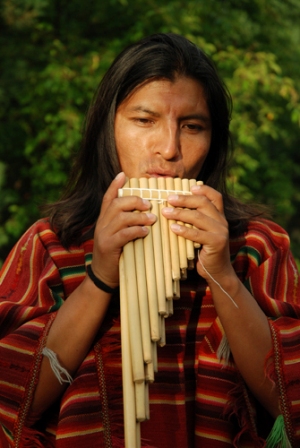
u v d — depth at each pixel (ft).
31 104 56.34
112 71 14.39
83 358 13.16
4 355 12.92
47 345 12.89
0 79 57.98
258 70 56.70
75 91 54.24
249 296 13.33
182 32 55.11
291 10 67.15
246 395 13.38
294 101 57.67
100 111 14.57
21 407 12.78
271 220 16.44
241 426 13.24
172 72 13.73
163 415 13.26
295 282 14.62
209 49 54.49
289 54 64.44
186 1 58.18
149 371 12.13
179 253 12.97
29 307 13.42
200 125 13.99
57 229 14.44
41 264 14.14
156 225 12.89
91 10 58.85
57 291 13.93
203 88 14.03
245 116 57.41
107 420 12.92
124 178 13.20
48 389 12.97
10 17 59.11
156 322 12.38
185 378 13.62
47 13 58.95
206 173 15.71
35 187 57.88
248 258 14.70
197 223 12.78
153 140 13.64
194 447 13.43
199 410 13.37
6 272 14.30
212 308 13.98
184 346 13.64
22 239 14.55
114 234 12.58
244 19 61.46
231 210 15.24
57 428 13.03
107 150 14.49
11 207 57.57
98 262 12.71
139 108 13.66
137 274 12.54
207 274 12.96
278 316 13.91
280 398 13.15
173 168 13.66
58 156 56.44
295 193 72.13
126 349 12.16
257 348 13.16
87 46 57.36
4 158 60.13
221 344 13.43
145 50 14.02
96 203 14.65
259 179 65.46
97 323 12.92
